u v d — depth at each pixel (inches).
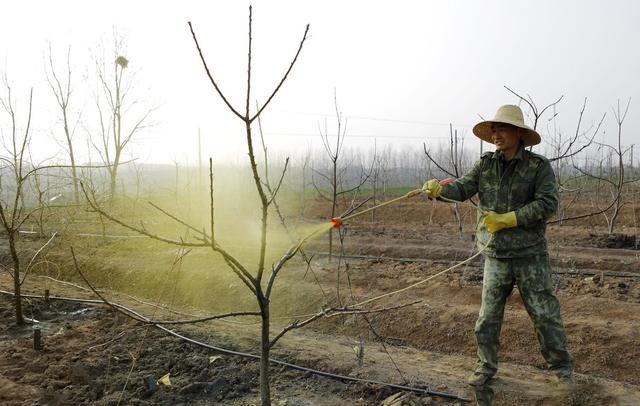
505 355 217.8
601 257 392.5
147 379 174.4
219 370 187.8
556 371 159.2
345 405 167.6
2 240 447.8
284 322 271.6
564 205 681.0
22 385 170.1
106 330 224.8
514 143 159.5
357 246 448.1
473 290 281.3
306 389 178.2
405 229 589.3
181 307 311.3
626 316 235.9
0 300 270.7
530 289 156.6
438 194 159.9
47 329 233.3
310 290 293.0
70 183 364.8
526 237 155.5
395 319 253.1
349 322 259.0
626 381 192.9
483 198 165.2
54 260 381.7
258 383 181.5
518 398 163.5
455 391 171.9
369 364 195.3
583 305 252.8
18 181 225.0
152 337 214.4
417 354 223.8
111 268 359.6
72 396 167.8
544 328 155.8
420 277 319.3
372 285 307.7
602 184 736.3
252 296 299.4
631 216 618.8
